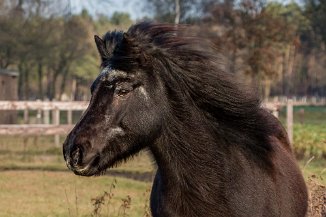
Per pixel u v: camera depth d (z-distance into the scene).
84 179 17.17
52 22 57.06
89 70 79.12
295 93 96.06
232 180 5.54
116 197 14.34
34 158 21.62
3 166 19.58
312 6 65.88
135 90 5.24
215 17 39.72
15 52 55.88
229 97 5.61
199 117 5.54
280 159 6.34
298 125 34.38
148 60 5.30
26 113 33.47
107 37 5.56
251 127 5.77
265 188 5.74
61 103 19.83
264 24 39.12
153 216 5.84
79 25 62.44
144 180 16.89
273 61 39.06
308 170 13.92
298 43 42.38
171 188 5.54
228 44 38.22
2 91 40.00
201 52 5.57
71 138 5.11
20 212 12.98
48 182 16.77
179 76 5.47
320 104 72.12
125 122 5.20
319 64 95.12
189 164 5.48
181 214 5.54
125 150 5.26
